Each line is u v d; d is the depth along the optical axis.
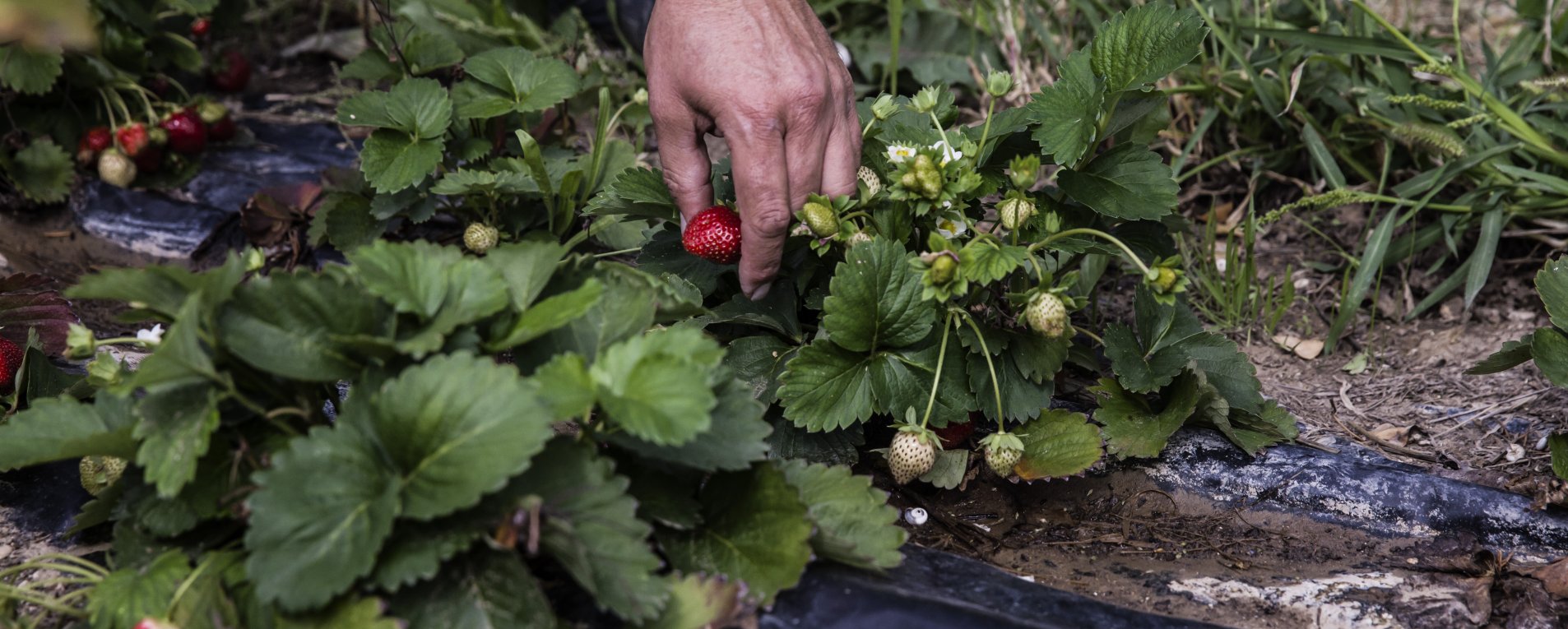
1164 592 1.75
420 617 1.31
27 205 2.91
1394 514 1.92
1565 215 2.61
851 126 1.84
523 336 1.41
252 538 1.22
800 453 1.89
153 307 1.34
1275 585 1.77
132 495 1.45
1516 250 2.69
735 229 1.84
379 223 2.52
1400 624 1.69
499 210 2.48
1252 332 2.58
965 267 1.69
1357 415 2.25
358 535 1.24
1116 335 1.98
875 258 1.79
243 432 1.43
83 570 1.52
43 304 2.12
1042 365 1.89
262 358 1.35
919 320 1.83
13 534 1.72
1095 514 1.98
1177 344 2.04
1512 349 1.92
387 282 1.41
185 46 3.26
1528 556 1.84
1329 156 2.75
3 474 1.82
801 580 1.51
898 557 1.55
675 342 1.43
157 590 1.37
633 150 2.72
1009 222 1.80
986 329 1.91
